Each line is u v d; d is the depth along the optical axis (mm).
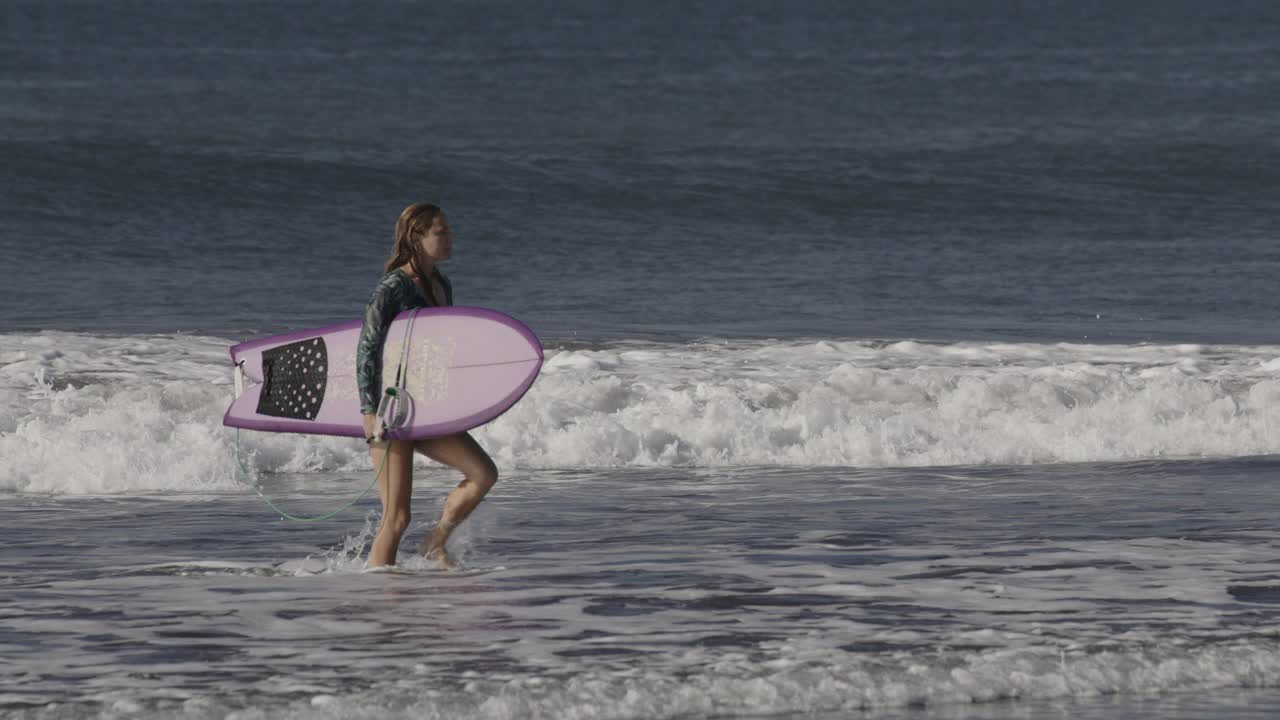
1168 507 36625
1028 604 25484
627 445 46156
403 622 24188
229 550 31406
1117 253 118562
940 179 152625
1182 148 175375
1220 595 26172
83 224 114312
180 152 137125
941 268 108188
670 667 21328
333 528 34406
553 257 111375
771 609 25156
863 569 28656
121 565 29391
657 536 32750
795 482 41750
